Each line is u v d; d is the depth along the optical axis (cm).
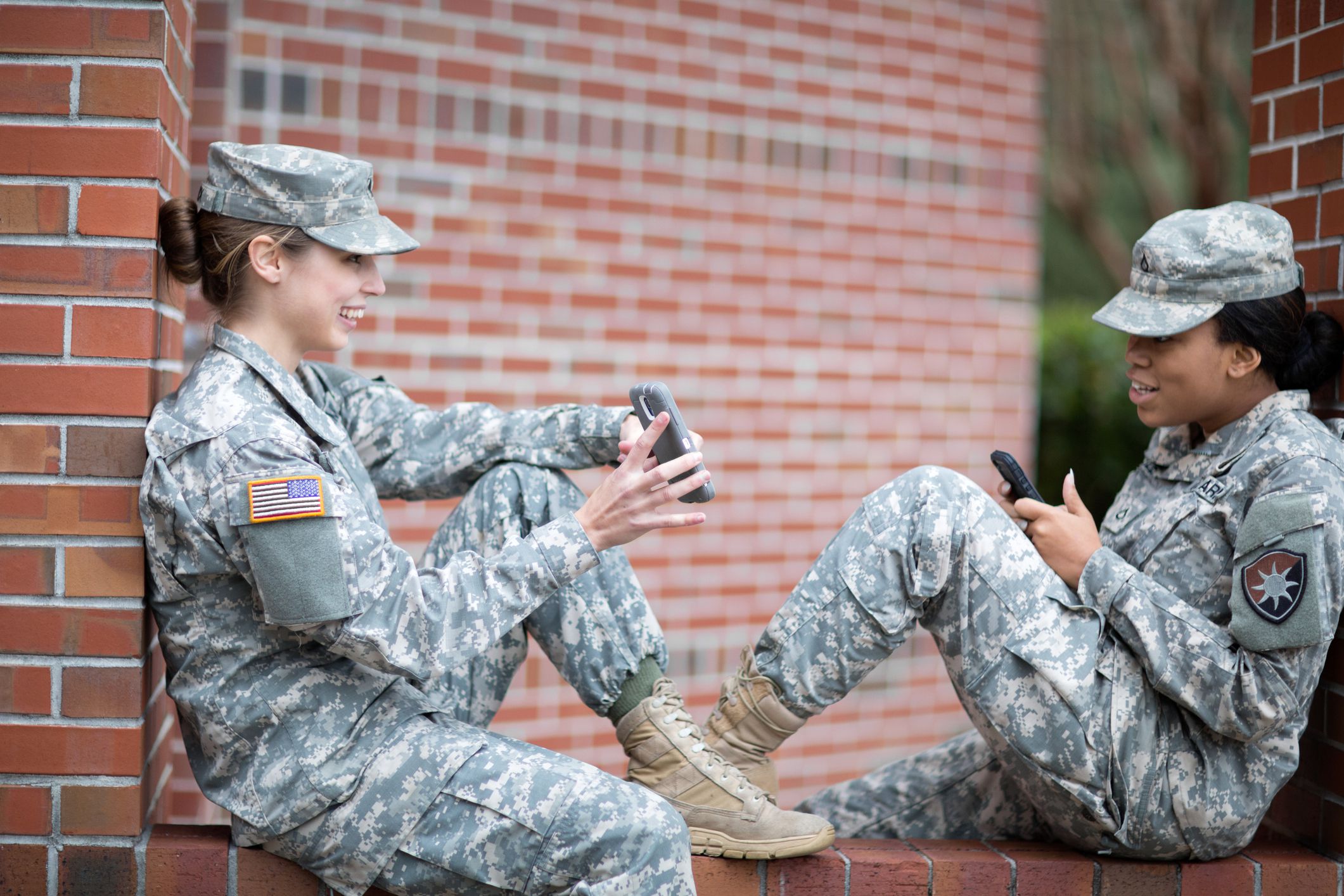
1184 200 1591
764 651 349
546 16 696
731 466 773
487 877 298
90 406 322
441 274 673
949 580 340
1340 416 388
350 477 333
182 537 298
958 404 856
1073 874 357
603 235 722
